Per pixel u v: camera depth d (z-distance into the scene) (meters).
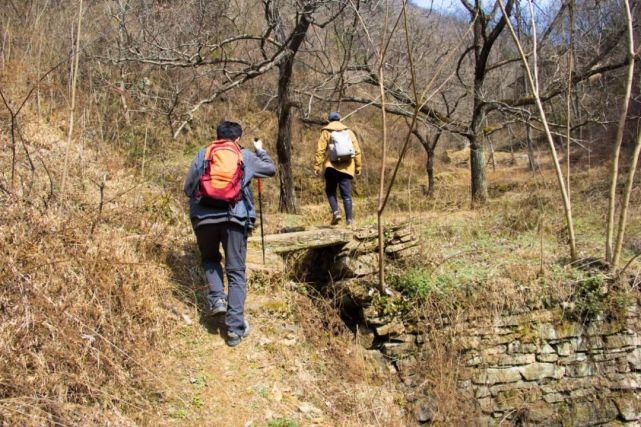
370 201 13.03
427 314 5.84
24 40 7.27
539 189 11.78
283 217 9.20
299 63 13.84
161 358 3.99
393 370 5.65
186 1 9.56
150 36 8.66
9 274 3.65
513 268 6.43
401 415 5.05
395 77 10.10
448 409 5.46
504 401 5.85
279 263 5.77
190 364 4.11
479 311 5.99
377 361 5.66
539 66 10.81
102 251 4.26
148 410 3.50
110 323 3.88
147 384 3.68
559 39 10.45
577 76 10.32
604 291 6.32
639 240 7.66
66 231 4.24
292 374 4.50
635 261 7.02
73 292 3.84
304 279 6.27
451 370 5.64
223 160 4.16
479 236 7.86
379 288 5.88
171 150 9.03
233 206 4.21
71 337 3.49
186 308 4.68
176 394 3.74
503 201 10.77
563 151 19.95
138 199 5.69
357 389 4.92
